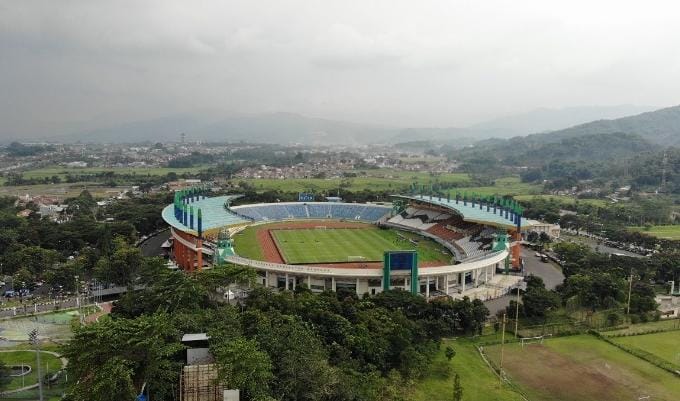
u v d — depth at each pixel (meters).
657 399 97.38
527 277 185.75
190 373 81.88
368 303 124.06
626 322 137.00
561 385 102.44
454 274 173.12
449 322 126.25
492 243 193.50
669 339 126.50
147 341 77.81
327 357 94.56
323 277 163.88
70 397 77.12
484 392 98.19
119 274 165.12
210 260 189.62
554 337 127.31
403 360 102.88
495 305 154.00
